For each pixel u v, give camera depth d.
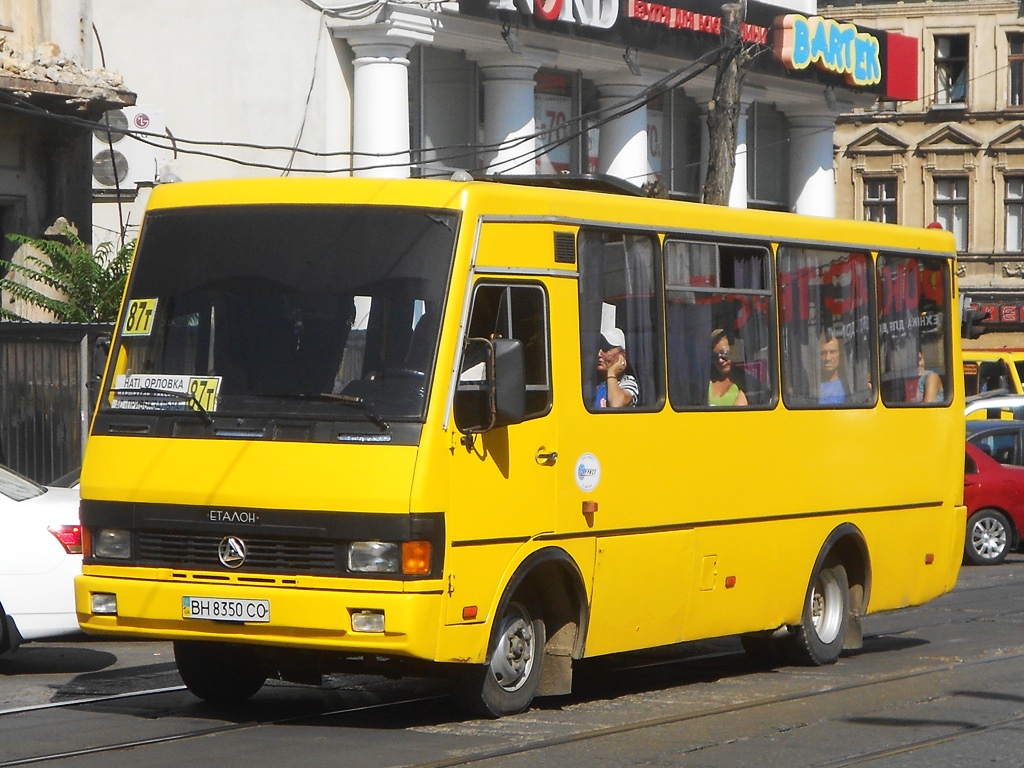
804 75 43.38
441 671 11.65
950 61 68.56
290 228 11.57
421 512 10.69
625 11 36.66
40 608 14.27
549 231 12.04
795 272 14.84
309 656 11.81
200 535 11.09
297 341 11.27
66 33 25.94
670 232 13.30
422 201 11.39
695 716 12.24
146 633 11.20
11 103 24.11
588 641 12.27
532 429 11.70
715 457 13.60
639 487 12.73
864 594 15.77
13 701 13.05
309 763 10.20
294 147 32.34
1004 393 38.84
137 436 11.38
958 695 13.36
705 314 13.66
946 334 17.09
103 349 12.91
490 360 11.09
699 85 41.50
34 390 22.09
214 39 32.94
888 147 69.25
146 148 33.16
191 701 12.95
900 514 16.16
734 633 13.98
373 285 11.24
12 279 25.69
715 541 13.62
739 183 43.66
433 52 34.75
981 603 21.22
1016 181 67.81
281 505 10.83
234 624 10.92
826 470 15.05
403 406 10.88
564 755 10.56
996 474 27.11
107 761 10.30
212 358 11.43
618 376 12.65
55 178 25.98
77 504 14.74
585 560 12.17
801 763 10.40
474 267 11.30
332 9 31.83
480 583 11.17
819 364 15.08
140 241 11.99
